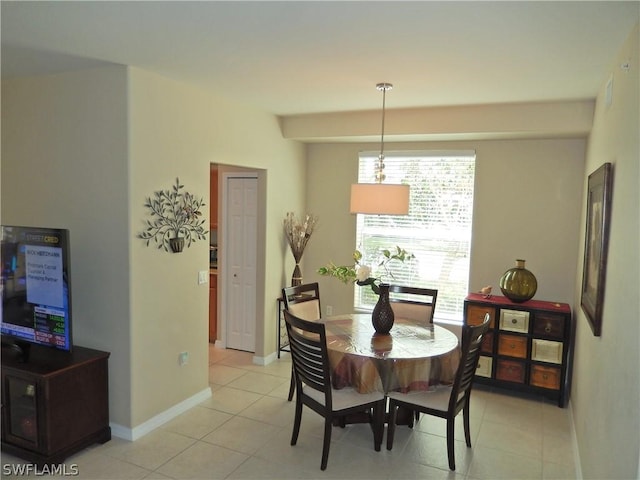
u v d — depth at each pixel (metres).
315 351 2.96
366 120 4.52
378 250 5.16
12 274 3.22
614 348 2.11
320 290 5.48
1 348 3.26
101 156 3.18
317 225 5.43
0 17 2.22
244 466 3.02
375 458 3.15
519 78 3.13
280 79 3.31
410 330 3.62
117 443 3.25
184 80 3.39
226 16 2.18
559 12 2.04
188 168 3.61
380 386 3.08
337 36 2.42
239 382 4.40
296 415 3.28
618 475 1.89
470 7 2.02
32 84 3.38
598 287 2.49
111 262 3.22
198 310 3.83
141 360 3.31
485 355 4.27
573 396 3.73
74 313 3.39
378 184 3.21
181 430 3.46
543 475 2.99
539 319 4.06
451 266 4.85
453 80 3.23
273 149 4.74
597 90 3.38
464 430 3.37
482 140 4.62
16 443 3.00
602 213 2.49
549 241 4.46
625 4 1.92
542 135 4.16
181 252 3.60
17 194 3.52
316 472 2.98
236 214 5.13
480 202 4.68
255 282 5.11
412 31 2.32
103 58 2.89
